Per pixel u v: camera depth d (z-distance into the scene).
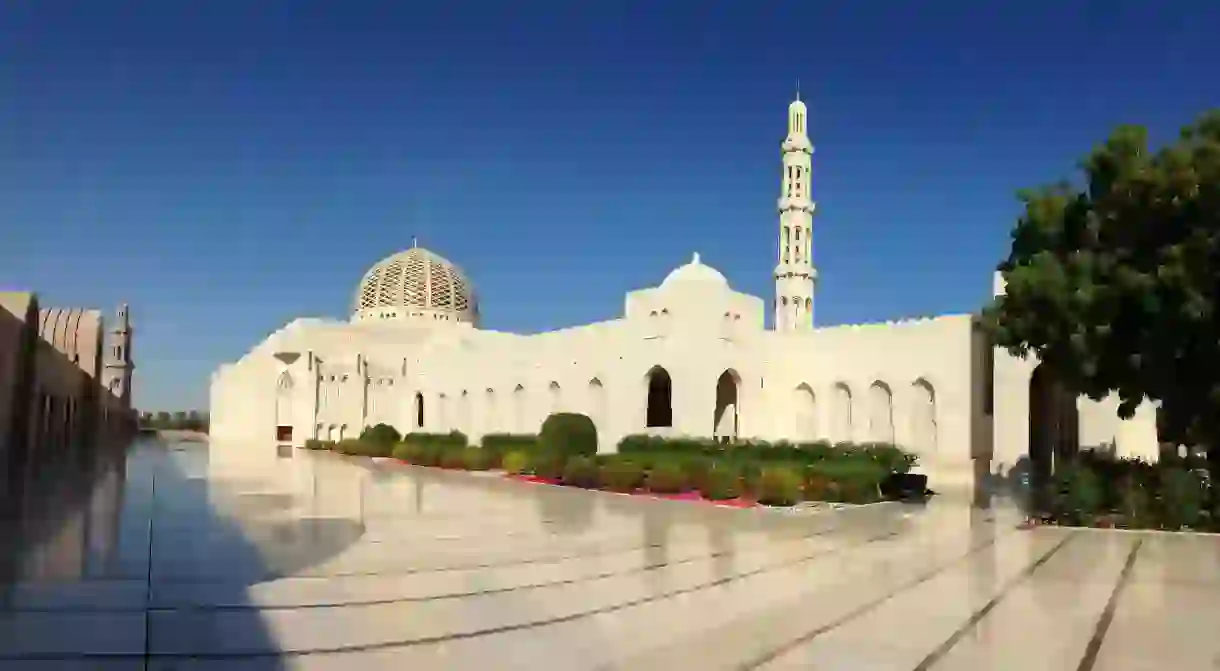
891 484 27.78
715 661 8.30
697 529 18.45
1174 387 19.23
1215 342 17.97
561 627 9.55
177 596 10.72
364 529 17.94
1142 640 9.34
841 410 37.66
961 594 11.68
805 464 27.53
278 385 70.06
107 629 8.98
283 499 24.44
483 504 23.59
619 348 39.16
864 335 36.88
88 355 56.34
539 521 19.66
